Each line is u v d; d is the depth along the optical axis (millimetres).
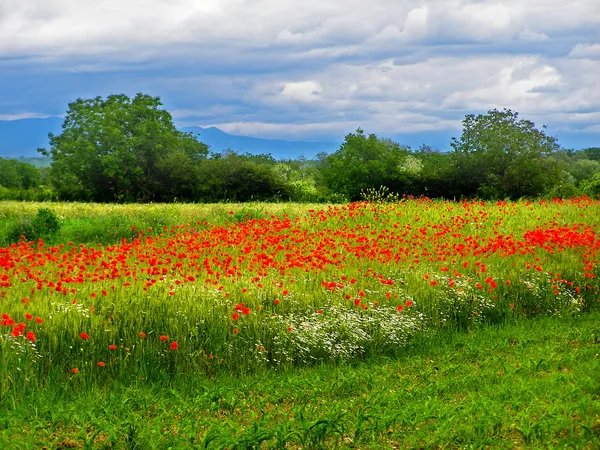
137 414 7434
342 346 10836
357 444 6469
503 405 7270
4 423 7016
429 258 16562
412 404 7480
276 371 10148
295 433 6328
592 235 18984
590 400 7129
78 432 6754
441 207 26375
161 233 23219
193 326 10375
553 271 15523
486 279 13953
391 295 12969
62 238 22891
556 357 9641
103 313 10430
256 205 32406
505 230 21625
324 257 15141
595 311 14734
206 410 7828
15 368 8398
